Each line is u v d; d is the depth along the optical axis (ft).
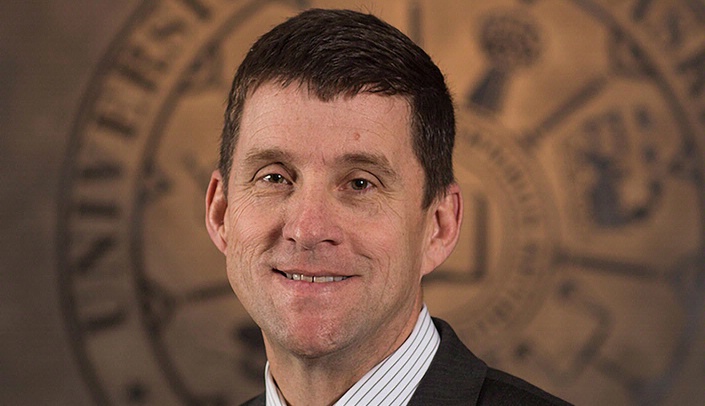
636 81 16.48
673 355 16.19
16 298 16.33
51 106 16.52
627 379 16.17
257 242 5.51
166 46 16.60
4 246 16.34
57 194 16.43
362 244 5.37
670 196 16.37
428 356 6.12
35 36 16.58
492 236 16.24
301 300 5.39
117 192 16.46
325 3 16.65
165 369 16.34
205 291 16.44
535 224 16.28
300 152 5.31
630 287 16.26
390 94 5.43
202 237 16.48
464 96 16.40
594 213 16.31
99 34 16.62
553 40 16.55
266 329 5.61
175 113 16.53
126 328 16.37
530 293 16.17
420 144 5.65
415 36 16.52
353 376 5.82
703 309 16.20
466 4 16.55
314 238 5.25
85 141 16.51
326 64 5.33
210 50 16.61
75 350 16.34
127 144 16.49
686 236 16.33
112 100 16.55
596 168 16.37
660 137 16.43
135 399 16.33
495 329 16.14
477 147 16.31
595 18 16.56
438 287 16.15
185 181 16.49
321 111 5.31
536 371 16.14
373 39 5.47
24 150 16.44
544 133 16.39
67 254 16.38
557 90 16.46
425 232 5.92
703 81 16.52
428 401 5.86
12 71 16.52
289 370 5.89
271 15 16.63
